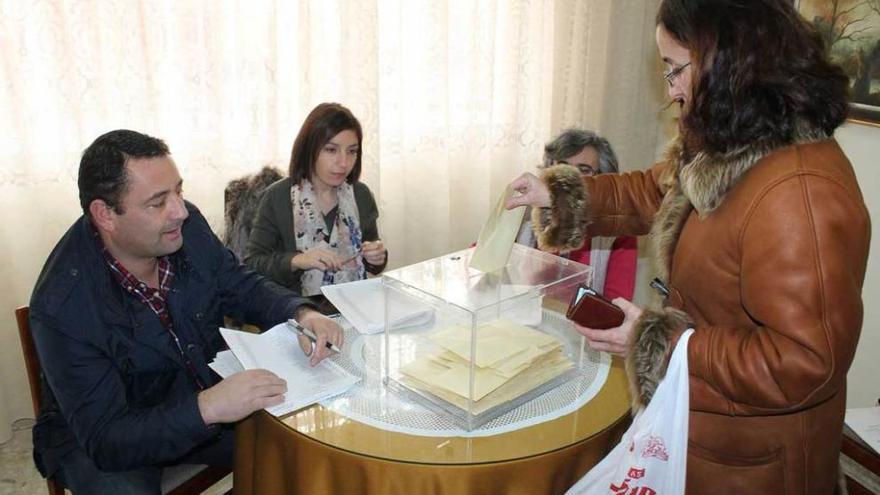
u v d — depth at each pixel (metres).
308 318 1.46
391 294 1.33
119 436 1.20
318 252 1.95
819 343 0.88
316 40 2.37
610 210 1.49
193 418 1.17
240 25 2.23
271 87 2.31
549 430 1.14
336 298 1.54
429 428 1.14
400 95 2.58
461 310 1.11
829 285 0.88
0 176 2.00
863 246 0.92
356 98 2.45
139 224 1.27
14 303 2.12
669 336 1.01
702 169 1.01
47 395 1.41
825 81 0.94
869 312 2.15
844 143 2.17
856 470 2.08
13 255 2.09
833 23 2.13
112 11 2.03
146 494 1.38
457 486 1.05
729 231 0.98
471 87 2.72
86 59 2.01
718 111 0.95
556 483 1.11
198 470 1.51
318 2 2.34
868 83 2.03
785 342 0.90
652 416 1.04
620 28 2.93
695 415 1.07
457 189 2.87
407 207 2.77
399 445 1.09
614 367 1.36
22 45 1.93
